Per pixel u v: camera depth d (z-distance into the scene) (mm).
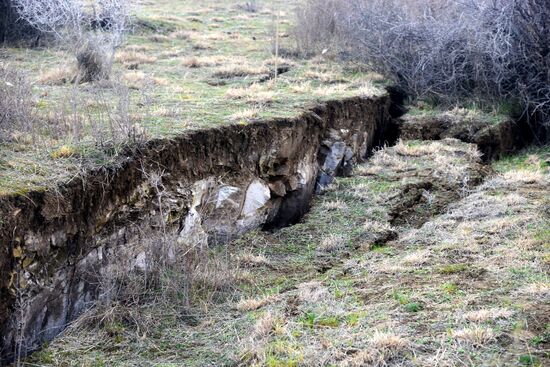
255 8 21672
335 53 14023
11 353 5148
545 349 4488
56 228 5602
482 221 7688
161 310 5891
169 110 8375
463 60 12219
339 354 4715
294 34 15484
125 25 14344
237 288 6375
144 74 11477
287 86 11367
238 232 7891
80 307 5902
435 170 9484
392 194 8656
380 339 4734
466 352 4543
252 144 8125
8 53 12742
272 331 5270
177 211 7031
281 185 8523
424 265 6434
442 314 5160
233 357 5004
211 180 7621
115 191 6309
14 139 6785
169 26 16984
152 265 6246
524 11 11328
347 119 10242
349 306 5602
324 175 9617
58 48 13234
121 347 5371
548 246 6551
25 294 5250
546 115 11586
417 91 12445
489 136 10898
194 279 6250
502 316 4973
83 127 7480
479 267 6125
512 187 8969
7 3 13367
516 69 11711
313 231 7809
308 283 6277
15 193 5340
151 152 6820
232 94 9875
